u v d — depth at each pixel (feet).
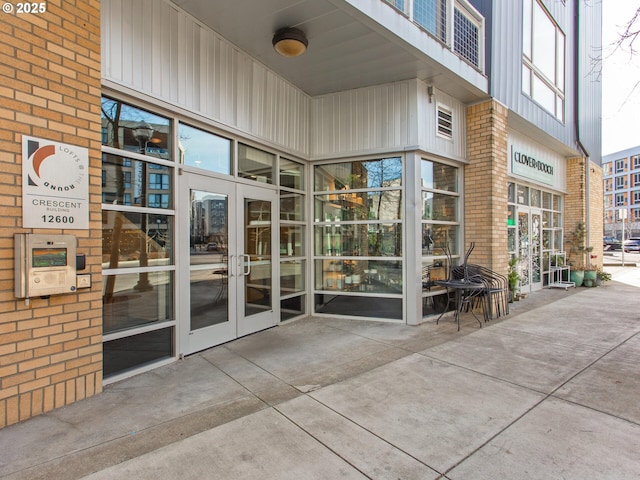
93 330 9.91
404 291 18.26
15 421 8.44
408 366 12.31
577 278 32.14
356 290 19.24
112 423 8.54
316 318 19.33
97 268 9.98
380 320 18.62
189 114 13.10
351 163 19.54
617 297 26.27
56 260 8.86
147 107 12.01
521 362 12.72
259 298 16.70
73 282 9.19
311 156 19.80
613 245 115.96
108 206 10.98
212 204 14.34
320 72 17.37
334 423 8.60
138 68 11.55
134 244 11.78
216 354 13.48
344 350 14.02
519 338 15.67
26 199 8.55
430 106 18.99
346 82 18.38
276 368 12.13
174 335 12.76
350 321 18.67
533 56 25.71
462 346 14.53
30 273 8.38
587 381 11.08
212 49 14.02
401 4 15.12
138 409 9.24
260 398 9.91
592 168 35.70
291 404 9.55
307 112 19.62
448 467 7.00
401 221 18.43
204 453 7.39
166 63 12.40
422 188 18.93
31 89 8.68
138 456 7.27
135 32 11.49
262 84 16.48
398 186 18.56
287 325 17.80
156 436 8.01
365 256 19.06
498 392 10.30
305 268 19.85
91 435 8.02
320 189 20.08
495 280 19.77
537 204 30.35
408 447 7.65
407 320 18.15
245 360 12.87
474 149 21.29
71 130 9.43
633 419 8.82
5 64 8.27
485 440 7.91
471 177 21.36
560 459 7.24
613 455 7.36
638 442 7.83
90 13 9.90
